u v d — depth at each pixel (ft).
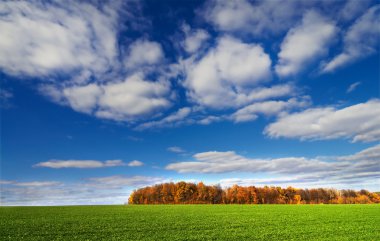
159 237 90.94
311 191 450.71
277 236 95.09
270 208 245.24
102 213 180.34
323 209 230.07
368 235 97.71
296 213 187.93
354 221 139.85
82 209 220.23
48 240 83.35
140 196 425.69
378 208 239.09
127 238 88.74
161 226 116.47
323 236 95.71
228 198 419.74
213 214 178.19
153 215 168.25
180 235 94.89
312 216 166.09
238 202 416.05
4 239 84.28
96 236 91.40
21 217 147.54
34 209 214.07
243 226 119.14
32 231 99.35
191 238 89.56
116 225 118.21
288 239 89.76
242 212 196.95
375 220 144.46
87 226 113.80
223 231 104.78
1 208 225.97
